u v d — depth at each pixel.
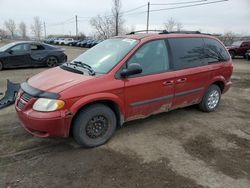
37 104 3.64
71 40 52.38
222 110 6.18
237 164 3.78
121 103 4.18
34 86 3.93
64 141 4.30
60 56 13.04
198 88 5.35
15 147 4.07
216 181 3.37
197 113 5.82
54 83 3.88
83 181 3.29
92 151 4.02
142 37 4.61
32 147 4.09
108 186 3.21
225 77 5.94
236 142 4.48
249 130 5.02
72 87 3.72
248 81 10.20
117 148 4.12
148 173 3.49
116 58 4.30
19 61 11.83
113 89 4.02
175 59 4.87
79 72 4.19
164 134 4.68
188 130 4.89
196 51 5.30
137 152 4.02
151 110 4.65
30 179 3.31
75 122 3.89
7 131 4.61
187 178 3.40
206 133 4.79
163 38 4.78
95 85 3.88
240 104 6.77
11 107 5.84
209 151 4.13
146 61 4.47
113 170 3.54
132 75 4.26
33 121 3.62
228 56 6.04
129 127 4.92
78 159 3.78
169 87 4.74
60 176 3.38
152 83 4.46
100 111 4.03
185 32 5.33
